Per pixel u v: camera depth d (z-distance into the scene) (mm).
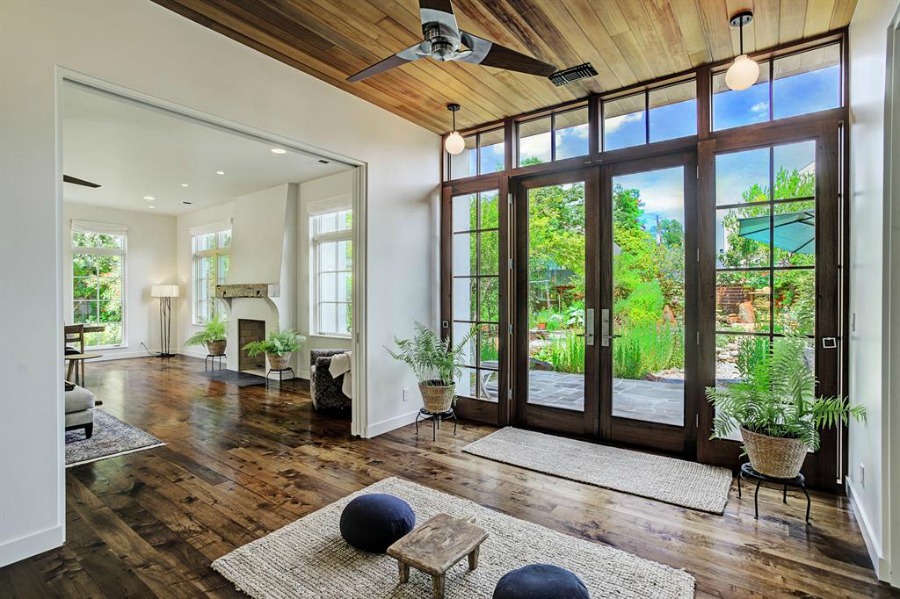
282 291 6840
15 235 2145
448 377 4203
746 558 2168
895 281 2037
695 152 3484
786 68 3088
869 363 2336
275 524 2504
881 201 2135
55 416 2279
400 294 4379
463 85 3652
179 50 2703
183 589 1955
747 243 3217
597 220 3910
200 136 4660
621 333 3826
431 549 1871
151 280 9266
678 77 3461
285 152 5211
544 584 1626
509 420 4391
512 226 4379
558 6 2574
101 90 2432
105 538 2363
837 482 2877
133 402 5430
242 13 2676
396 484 3027
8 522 2129
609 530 2428
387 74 3457
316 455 3611
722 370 3303
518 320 4379
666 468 3264
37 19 2184
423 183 4645
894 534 1971
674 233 3588
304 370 6934
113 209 8695
